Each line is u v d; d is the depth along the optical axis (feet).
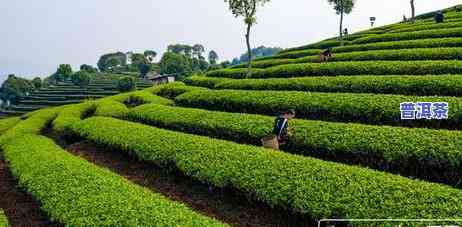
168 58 570.05
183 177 69.00
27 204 67.31
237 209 55.67
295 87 108.99
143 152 76.74
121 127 96.94
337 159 64.28
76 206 52.44
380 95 83.61
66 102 417.08
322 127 70.33
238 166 59.88
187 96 122.11
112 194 54.80
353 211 42.98
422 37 148.36
